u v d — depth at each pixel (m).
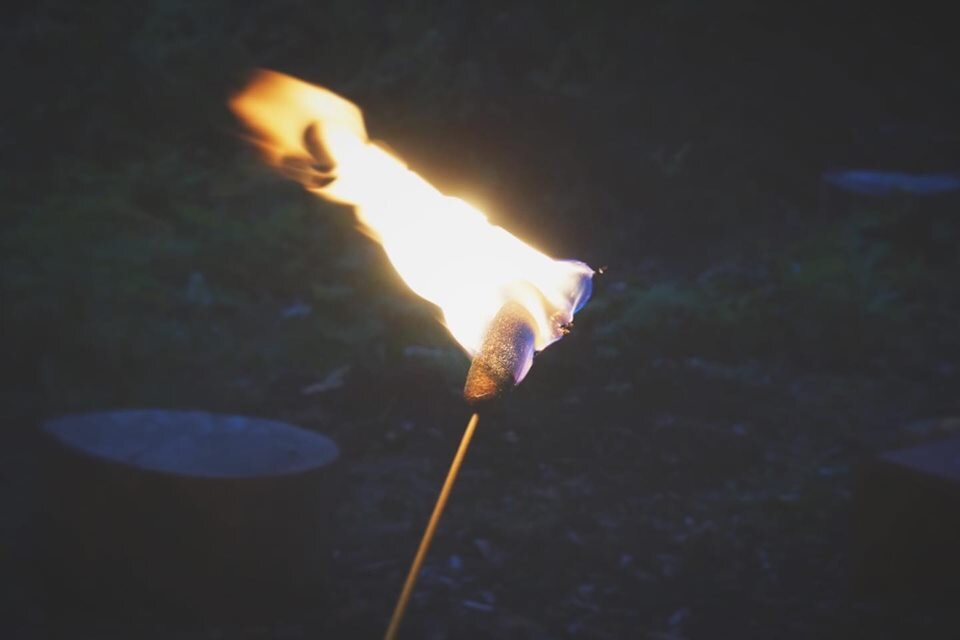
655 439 3.07
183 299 3.67
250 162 4.71
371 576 2.31
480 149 5.31
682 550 2.53
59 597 2.06
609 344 3.68
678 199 5.43
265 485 2.00
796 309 4.06
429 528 0.98
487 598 2.27
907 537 2.25
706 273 4.66
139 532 2.00
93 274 3.54
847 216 5.50
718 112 6.13
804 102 6.39
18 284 3.36
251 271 4.05
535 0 5.82
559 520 2.64
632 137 5.61
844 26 6.85
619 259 5.05
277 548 2.04
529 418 3.17
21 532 2.34
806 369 3.82
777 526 2.66
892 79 6.95
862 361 3.89
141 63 4.96
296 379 3.32
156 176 4.51
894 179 5.62
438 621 2.16
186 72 4.99
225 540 2.00
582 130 5.43
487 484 2.83
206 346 3.40
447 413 3.17
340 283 4.02
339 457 2.15
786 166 6.11
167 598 2.01
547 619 2.21
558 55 5.63
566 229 5.16
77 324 3.29
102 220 4.04
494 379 0.91
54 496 2.06
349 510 2.63
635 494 2.81
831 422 3.35
